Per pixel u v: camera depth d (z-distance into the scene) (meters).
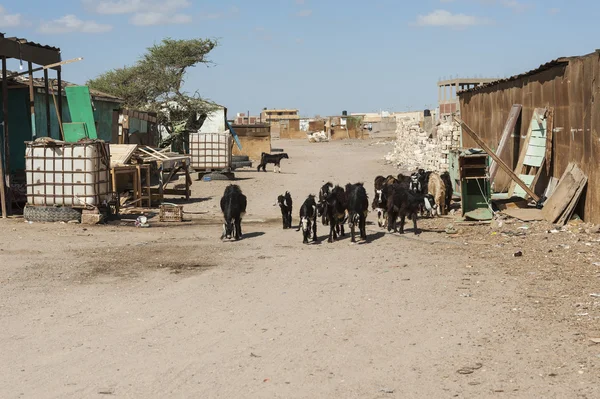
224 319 9.98
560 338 8.62
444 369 7.69
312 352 8.38
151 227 20.61
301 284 12.28
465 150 21.12
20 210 23.67
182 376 7.56
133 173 25.03
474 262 13.93
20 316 10.21
